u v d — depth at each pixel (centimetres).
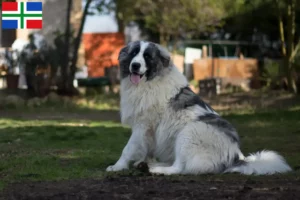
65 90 2597
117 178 666
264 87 2802
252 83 3039
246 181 637
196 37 3756
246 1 3008
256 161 694
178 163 697
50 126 1453
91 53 3375
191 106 719
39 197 558
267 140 1157
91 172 726
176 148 704
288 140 1151
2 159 855
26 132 1314
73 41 2661
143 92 727
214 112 743
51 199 548
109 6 2709
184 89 737
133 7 2977
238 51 3669
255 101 2369
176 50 3716
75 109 2198
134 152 739
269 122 1552
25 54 2605
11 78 2672
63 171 733
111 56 3381
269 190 581
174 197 550
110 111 2173
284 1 2758
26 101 2322
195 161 682
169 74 737
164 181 640
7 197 564
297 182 635
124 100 753
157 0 3050
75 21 3159
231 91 2909
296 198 539
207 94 2823
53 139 1177
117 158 875
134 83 723
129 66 739
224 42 3684
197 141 688
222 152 690
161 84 726
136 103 733
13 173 720
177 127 715
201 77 3231
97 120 1769
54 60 2573
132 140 742
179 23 3141
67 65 2605
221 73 3209
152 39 3803
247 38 3738
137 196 556
